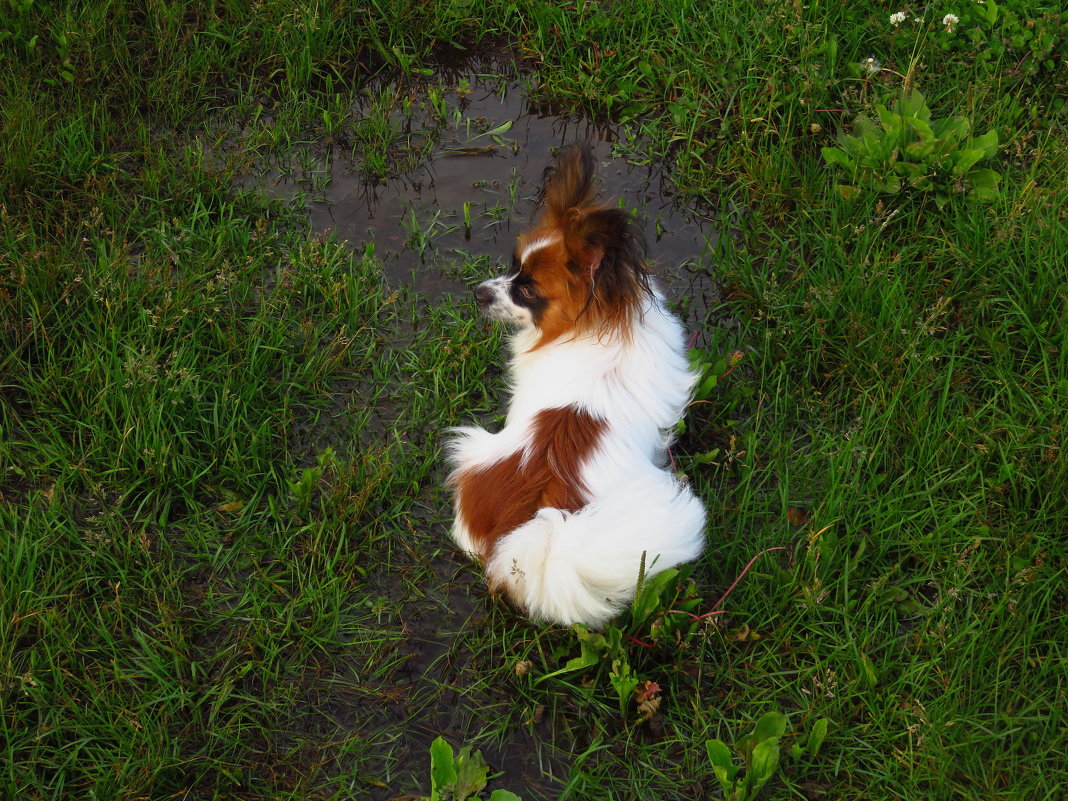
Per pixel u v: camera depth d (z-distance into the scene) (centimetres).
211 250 152
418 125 172
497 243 159
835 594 128
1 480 133
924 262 147
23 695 121
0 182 153
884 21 172
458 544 131
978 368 141
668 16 176
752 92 168
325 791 119
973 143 152
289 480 133
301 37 175
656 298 134
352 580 131
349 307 149
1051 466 131
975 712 120
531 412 128
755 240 156
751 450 134
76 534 129
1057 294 142
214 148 166
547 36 178
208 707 123
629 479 125
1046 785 116
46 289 144
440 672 126
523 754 122
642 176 166
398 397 144
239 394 140
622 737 122
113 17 176
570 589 116
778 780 119
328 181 165
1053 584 126
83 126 160
